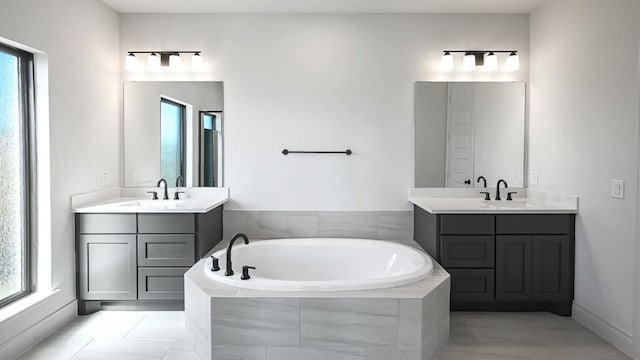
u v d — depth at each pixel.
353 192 4.01
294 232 4.02
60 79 3.11
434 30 3.96
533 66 3.89
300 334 2.51
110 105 3.85
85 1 3.43
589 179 3.07
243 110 3.98
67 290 3.22
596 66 2.97
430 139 3.98
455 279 3.30
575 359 2.64
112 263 3.35
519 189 4.00
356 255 3.62
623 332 2.73
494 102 3.98
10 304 2.78
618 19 2.74
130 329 3.08
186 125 3.99
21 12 2.70
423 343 2.54
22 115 2.90
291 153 3.99
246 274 2.68
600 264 2.96
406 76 3.97
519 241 3.29
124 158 4.02
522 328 3.11
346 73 3.96
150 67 3.94
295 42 3.95
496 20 3.96
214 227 3.77
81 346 2.81
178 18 3.95
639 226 2.58
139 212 3.33
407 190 4.01
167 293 3.37
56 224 3.07
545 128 3.69
